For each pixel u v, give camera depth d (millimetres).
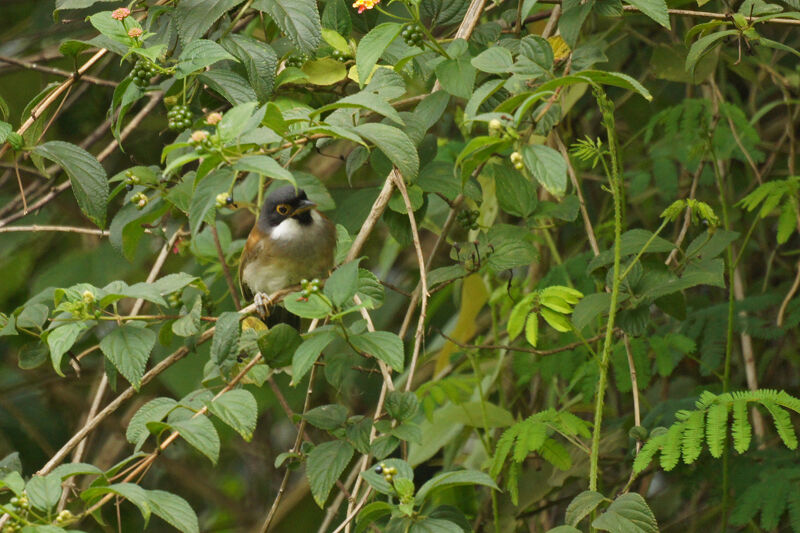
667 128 10492
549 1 7973
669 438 6902
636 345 9039
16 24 13984
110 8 11758
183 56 7410
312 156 13602
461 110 10578
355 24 9180
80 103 12820
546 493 10016
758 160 10672
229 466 15703
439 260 13359
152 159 13102
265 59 7910
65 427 14602
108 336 7062
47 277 13109
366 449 7301
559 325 7629
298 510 14023
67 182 9039
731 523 8094
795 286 9594
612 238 10250
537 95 6230
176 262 13172
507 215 11094
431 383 9742
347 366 8008
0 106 8539
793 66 12234
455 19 8453
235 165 6047
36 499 5941
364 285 7613
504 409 10141
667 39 11820
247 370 7258
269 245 9781
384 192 7938
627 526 6273
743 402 6988
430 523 6234
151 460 6750
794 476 8102
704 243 7977
